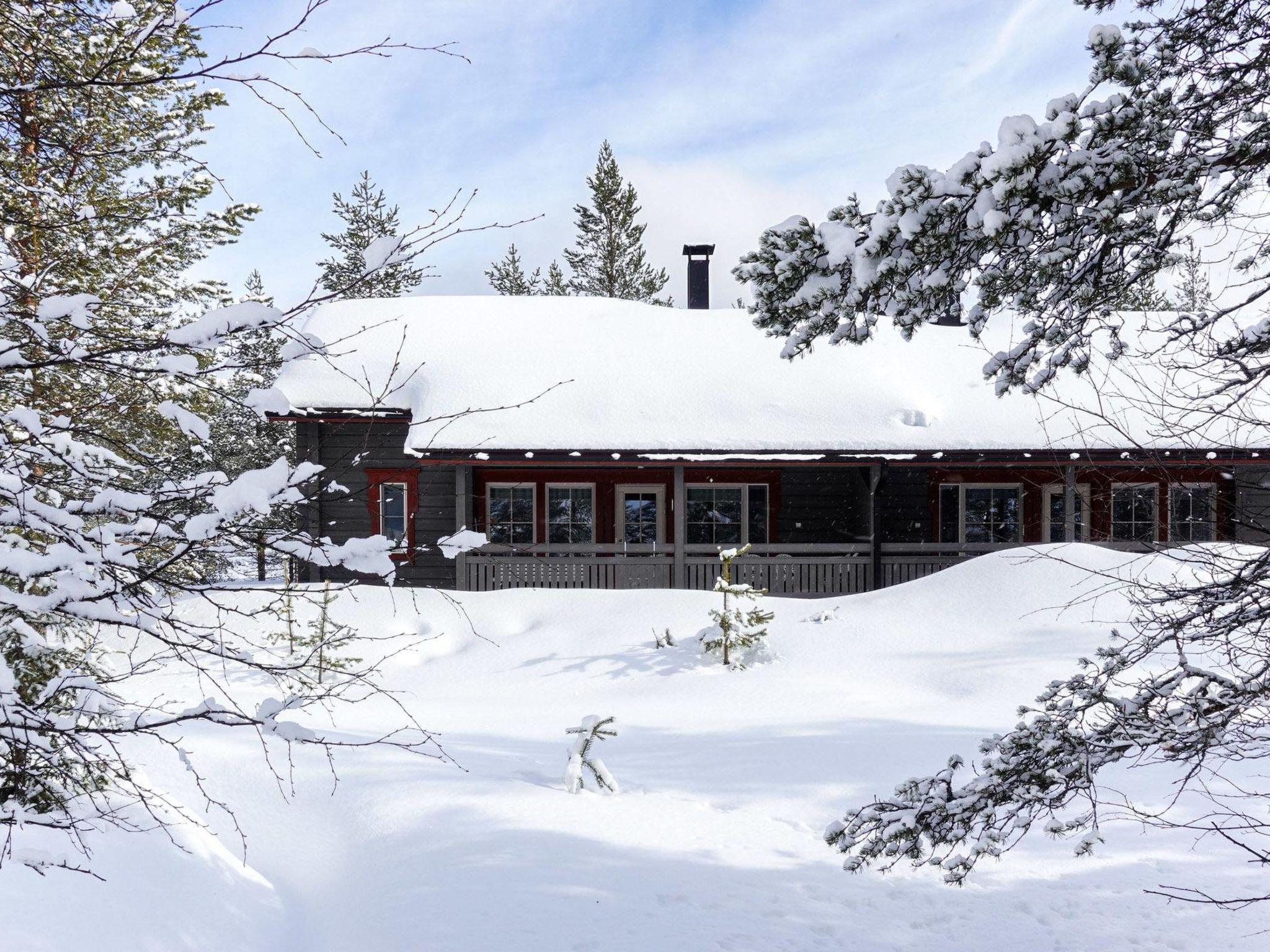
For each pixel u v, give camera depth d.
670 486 18.88
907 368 19.78
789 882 5.92
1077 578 13.50
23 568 3.06
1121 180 3.15
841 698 11.24
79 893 4.09
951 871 4.00
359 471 18.28
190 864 5.11
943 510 18.50
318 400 18.19
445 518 18.39
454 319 22.27
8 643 4.47
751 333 21.53
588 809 7.09
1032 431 16.86
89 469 3.75
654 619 14.69
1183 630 3.96
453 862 5.83
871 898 5.72
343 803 7.23
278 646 13.94
